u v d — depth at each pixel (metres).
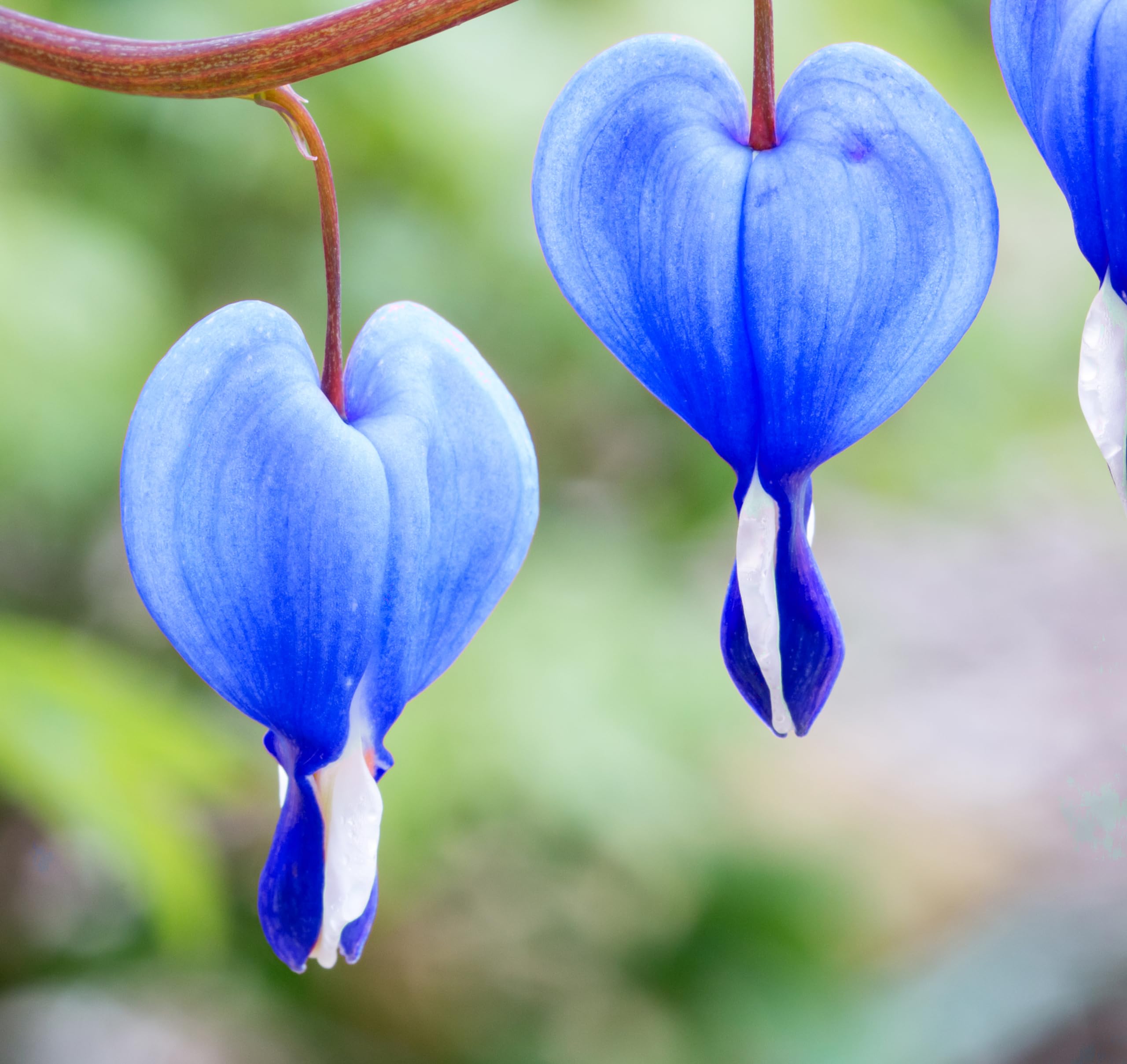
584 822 0.66
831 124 0.28
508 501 0.29
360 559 0.28
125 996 0.74
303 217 0.69
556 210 0.28
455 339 0.29
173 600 0.28
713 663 0.68
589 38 0.71
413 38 0.29
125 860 0.52
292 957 0.28
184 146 0.66
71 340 0.58
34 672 0.51
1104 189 0.28
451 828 0.64
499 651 0.64
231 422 0.28
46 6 0.61
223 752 0.54
